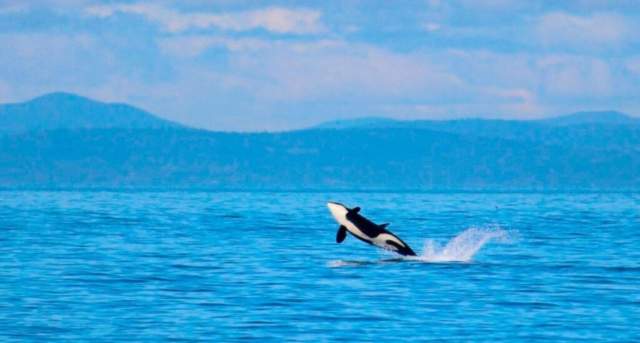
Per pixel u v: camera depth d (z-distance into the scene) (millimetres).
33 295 115375
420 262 150625
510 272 137750
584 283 126250
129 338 91000
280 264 149125
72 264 149000
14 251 170750
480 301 111125
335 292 117938
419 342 89500
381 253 167625
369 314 102938
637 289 120875
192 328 95500
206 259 157000
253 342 89625
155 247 180125
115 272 138125
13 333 92938
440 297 113938
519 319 100250
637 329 95312
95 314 102625
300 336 92000
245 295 115625
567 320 99812
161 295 115688
